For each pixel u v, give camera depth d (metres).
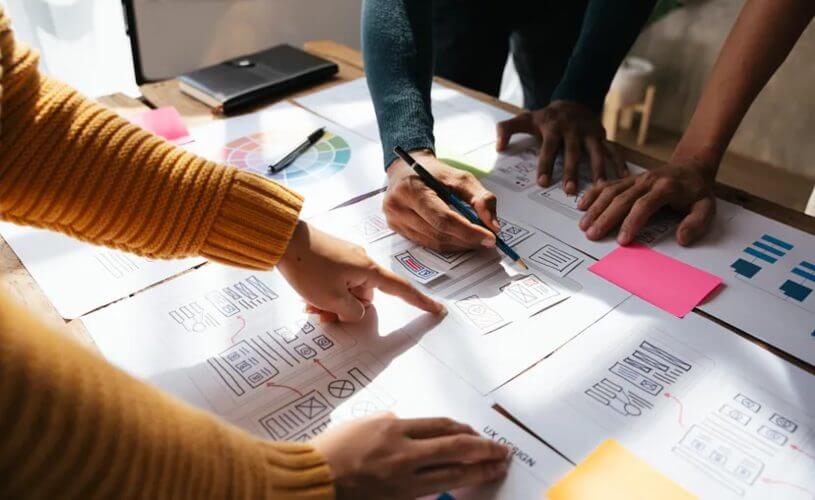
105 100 1.02
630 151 0.91
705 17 2.13
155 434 0.33
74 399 0.30
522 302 0.64
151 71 1.47
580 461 0.48
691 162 0.80
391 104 0.83
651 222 0.77
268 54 1.16
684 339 0.60
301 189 0.83
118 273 0.67
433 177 0.75
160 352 0.57
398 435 0.45
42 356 0.30
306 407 0.52
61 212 0.54
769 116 2.10
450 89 1.12
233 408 0.52
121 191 0.55
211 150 0.91
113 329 0.60
